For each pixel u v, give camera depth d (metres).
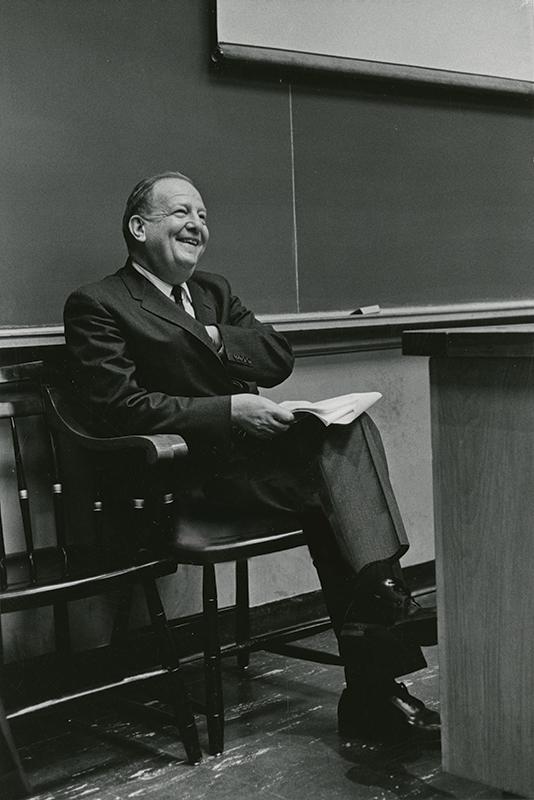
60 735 2.62
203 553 2.35
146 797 2.23
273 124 3.35
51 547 2.68
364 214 3.66
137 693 2.89
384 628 2.37
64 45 2.82
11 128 2.73
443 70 3.88
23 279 2.77
